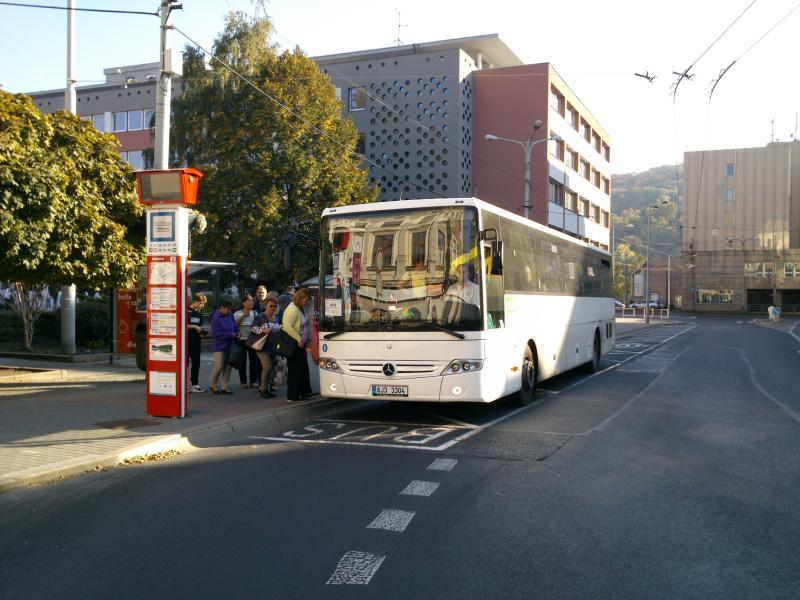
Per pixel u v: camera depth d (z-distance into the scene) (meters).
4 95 12.04
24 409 10.54
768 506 6.09
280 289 29.39
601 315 19.08
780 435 9.37
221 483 6.90
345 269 10.47
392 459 7.95
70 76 17.52
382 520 5.66
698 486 6.74
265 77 28.56
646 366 19.97
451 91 42.34
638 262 125.44
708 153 96.62
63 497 6.43
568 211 51.56
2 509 6.06
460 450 8.42
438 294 10.00
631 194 135.38
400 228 10.28
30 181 11.01
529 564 4.71
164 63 12.23
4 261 11.13
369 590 4.28
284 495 6.45
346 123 30.22
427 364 9.91
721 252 92.00
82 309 20.42
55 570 4.65
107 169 13.24
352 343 10.26
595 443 8.82
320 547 5.05
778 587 4.34
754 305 92.19
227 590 4.29
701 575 4.53
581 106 54.06
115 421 9.52
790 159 93.69
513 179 44.72
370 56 43.91
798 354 24.58
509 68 44.81
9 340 21.31
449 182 42.12
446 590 4.28
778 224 93.88
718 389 14.50
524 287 12.16
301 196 28.72
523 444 8.77
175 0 12.16
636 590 4.29
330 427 10.18
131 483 6.92
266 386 11.93
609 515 5.82
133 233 14.21
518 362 11.59
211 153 28.36
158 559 4.83
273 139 28.12
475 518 5.73
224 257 27.81
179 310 9.70
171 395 9.74
